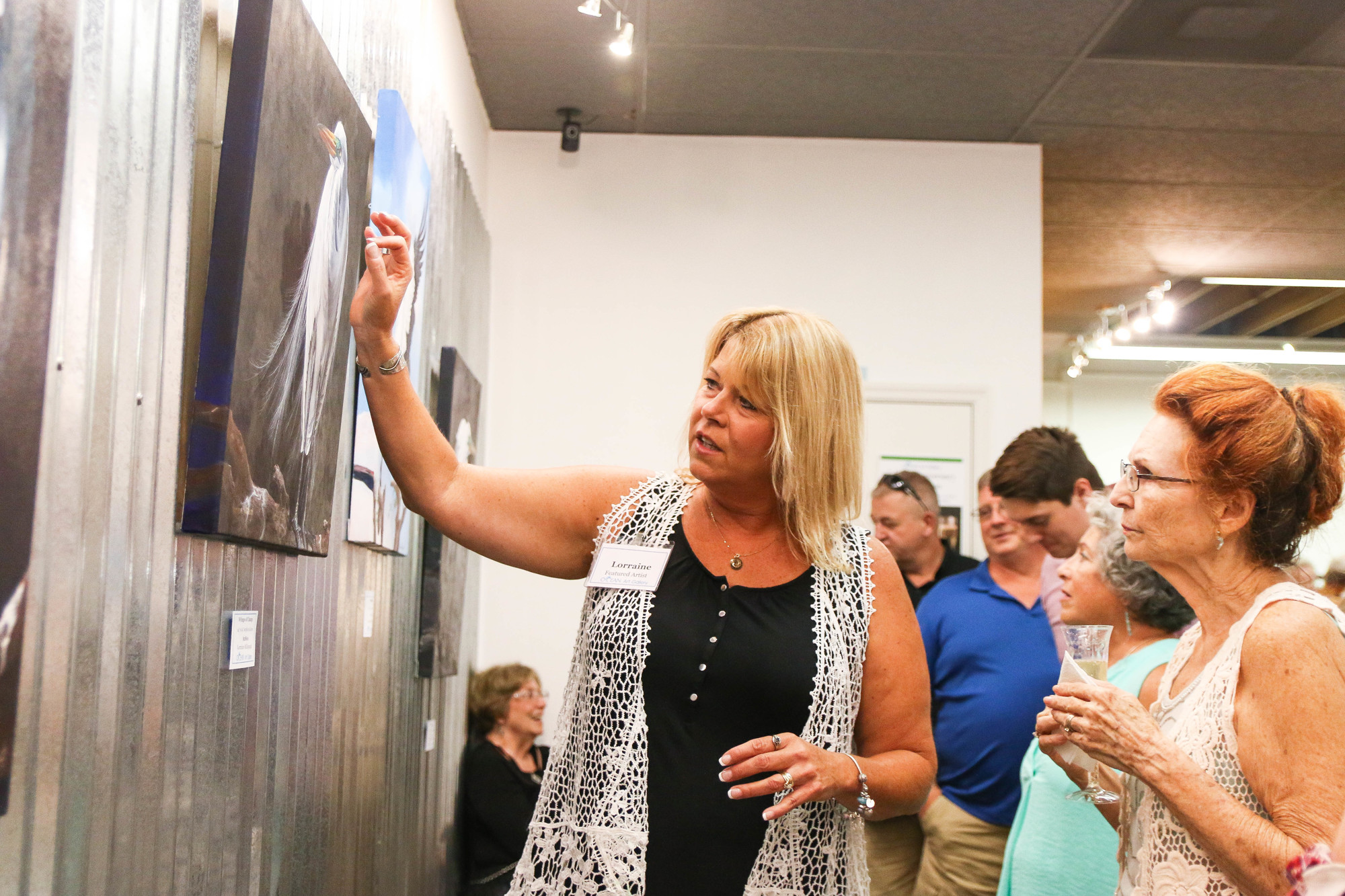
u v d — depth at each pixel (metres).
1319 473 1.52
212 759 1.47
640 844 1.54
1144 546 1.61
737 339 1.68
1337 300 7.25
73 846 1.08
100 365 1.09
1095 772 1.72
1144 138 5.09
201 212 1.33
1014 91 4.69
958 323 5.19
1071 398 8.91
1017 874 2.18
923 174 5.26
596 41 4.33
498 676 4.23
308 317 1.63
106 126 1.08
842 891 1.66
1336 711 1.34
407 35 2.74
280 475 1.56
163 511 1.26
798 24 4.18
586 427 5.04
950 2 3.99
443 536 3.30
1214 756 1.44
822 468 1.67
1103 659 1.67
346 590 2.26
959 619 3.15
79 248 1.04
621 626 1.64
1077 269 6.93
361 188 1.99
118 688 1.16
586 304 5.12
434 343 3.19
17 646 0.93
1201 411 1.54
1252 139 5.02
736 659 1.60
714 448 1.66
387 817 2.75
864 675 1.73
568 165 5.20
